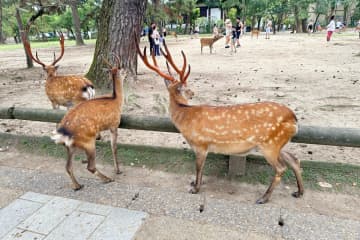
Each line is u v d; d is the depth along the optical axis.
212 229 2.30
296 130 2.49
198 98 5.87
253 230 2.28
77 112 2.74
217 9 46.84
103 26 6.03
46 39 41.59
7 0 12.82
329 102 5.42
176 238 2.21
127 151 3.69
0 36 35.62
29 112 3.83
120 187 2.96
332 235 2.20
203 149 2.69
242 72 8.84
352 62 9.97
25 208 2.63
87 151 2.82
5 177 3.22
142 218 2.45
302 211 2.52
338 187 2.82
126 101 5.39
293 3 33.12
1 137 4.23
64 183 3.07
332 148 3.69
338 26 36.06
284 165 2.59
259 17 42.31
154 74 8.63
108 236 2.25
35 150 3.88
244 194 2.81
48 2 8.74
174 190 2.90
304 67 9.32
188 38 29.69
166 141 4.03
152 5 19.73
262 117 2.46
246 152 2.62
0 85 7.72
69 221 2.43
